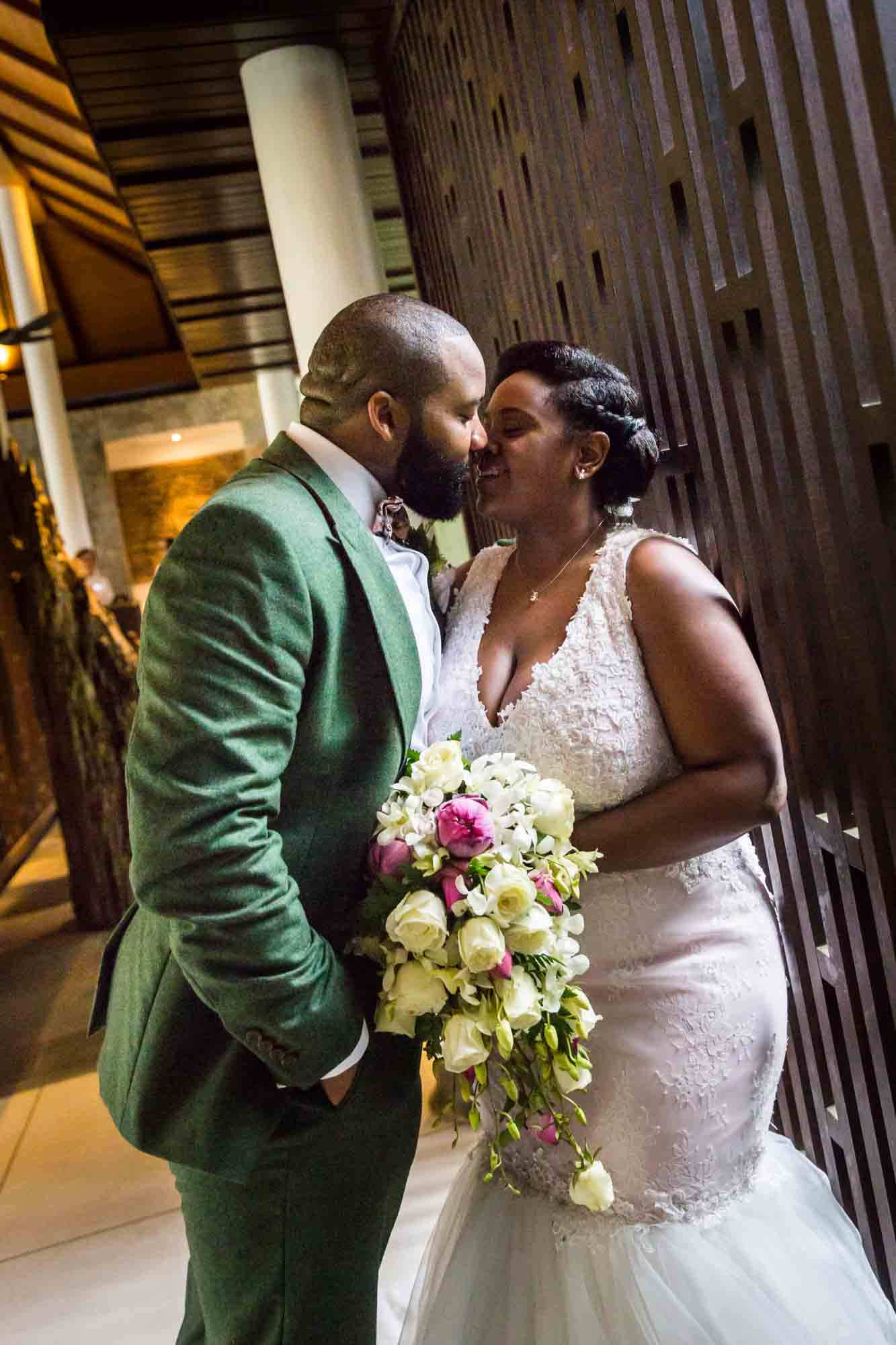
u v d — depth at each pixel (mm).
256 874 1289
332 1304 1583
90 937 5793
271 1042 1346
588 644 1622
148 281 15805
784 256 1441
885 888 1521
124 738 5887
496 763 1484
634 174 1871
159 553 14906
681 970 1627
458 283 3305
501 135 2570
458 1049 1332
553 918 1416
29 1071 4105
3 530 5691
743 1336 1551
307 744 1426
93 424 16781
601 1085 1632
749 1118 1679
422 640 1729
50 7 3592
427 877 1381
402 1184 1636
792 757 1764
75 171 11203
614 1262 1598
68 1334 2484
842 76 1243
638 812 1571
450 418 1519
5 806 8156
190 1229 1604
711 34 1521
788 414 1530
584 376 1730
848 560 1444
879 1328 1621
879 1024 1634
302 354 4129
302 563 1382
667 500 2045
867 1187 1810
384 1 3543
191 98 4195
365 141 4852
